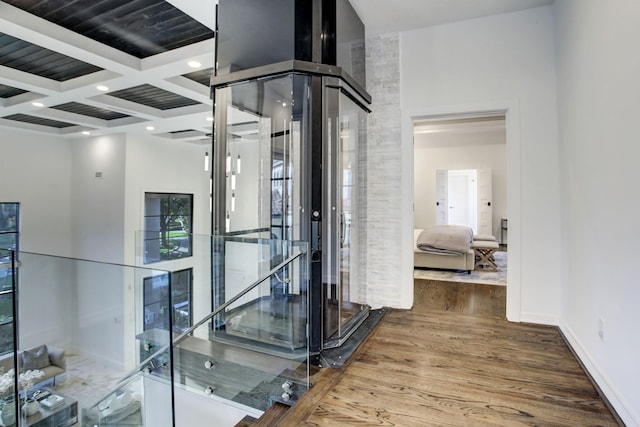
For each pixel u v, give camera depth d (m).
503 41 3.27
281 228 2.95
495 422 1.82
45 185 7.70
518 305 3.25
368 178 3.70
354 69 3.19
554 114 3.12
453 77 3.43
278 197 2.97
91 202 7.86
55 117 6.17
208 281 3.48
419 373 2.34
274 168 2.99
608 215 2.02
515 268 3.25
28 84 4.48
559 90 3.01
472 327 3.14
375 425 1.82
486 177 8.41
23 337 4.06
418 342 2.84
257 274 3.02
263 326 2.87
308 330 2.63
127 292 3.35
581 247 2.50
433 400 2.03
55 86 4.73
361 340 2.88
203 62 3.88
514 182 3.23
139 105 5.82
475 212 8.67
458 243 5.41
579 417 1.86
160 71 4.08
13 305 4.04
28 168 7.40
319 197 2.70
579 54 2.50
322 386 2.21
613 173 1.96
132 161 7.51
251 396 2.70
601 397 2.04
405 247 3.61
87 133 7.48
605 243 2.07
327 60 2.77
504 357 2.55
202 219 8.92
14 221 7.29
